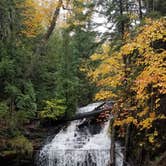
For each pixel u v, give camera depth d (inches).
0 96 652.7
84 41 1037.8
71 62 911.0
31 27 697.0
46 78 796.0
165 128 472.1
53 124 737.0
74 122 745.0
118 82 427.8
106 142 655.1
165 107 451.5
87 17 652.1
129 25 587.5
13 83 650.8
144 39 392.5
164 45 458.6
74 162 620.4
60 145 653.3
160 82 377.7
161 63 385.4
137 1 641.0
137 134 494.6
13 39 681.0
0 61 655.1
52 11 632.4
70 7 625.3
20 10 681.6
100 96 442.6
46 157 626.8
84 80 951.0
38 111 713.0
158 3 604.7
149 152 479.5
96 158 611.5
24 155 583.2
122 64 424.8
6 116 607.5
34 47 777.6
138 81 381.7
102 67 430.3
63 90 761.0
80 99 923.4
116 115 447.5
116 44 544.1
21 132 640.4
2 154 555.5
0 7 644.7
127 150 498.3
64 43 922.1
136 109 435.8
